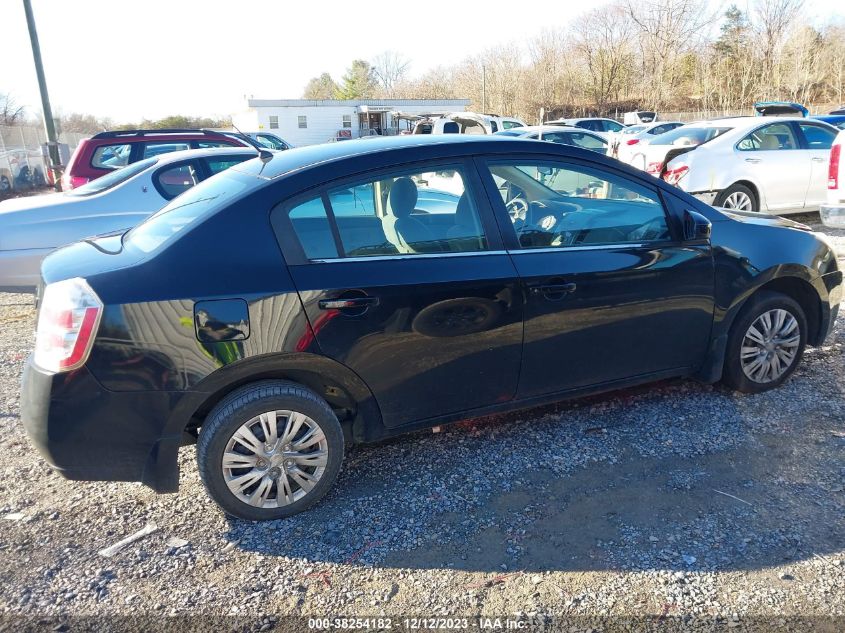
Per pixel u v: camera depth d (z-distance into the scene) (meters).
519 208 3.44
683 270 3.69
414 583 2.64
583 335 3.49
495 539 2.89
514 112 62.34
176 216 3.24
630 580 2.60
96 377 2.71
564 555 2.76
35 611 2.54
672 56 56.31
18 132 24.59
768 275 3.93
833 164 7.12
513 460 3.53
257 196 2.99
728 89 56.12
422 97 74.88
